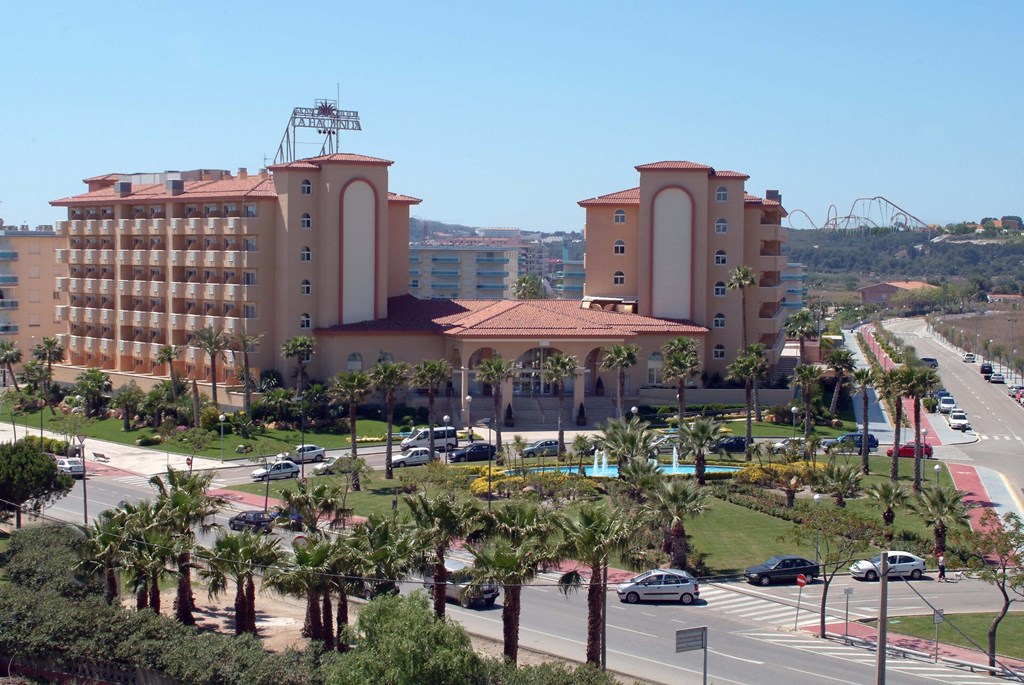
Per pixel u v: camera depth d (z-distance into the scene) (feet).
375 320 429.38
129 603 213.46
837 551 219.41
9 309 544.21
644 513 234.79
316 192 421.18
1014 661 191.11
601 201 463.42
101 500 299.79
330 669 160.56
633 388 429.79
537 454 339.77
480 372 337.52
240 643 176.55
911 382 307.99
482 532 177.17
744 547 254.06
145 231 462.19
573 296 626.64
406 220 461.37
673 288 446.60
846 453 347.36
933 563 244.63
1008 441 417.69
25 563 213.87
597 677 157.48
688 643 152.15
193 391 407.85
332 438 383.24
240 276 424.05
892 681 180.04
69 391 465.88
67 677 184.14
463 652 154.92
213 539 260.21
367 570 174.81
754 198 468.75
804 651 193.57
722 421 406.21
